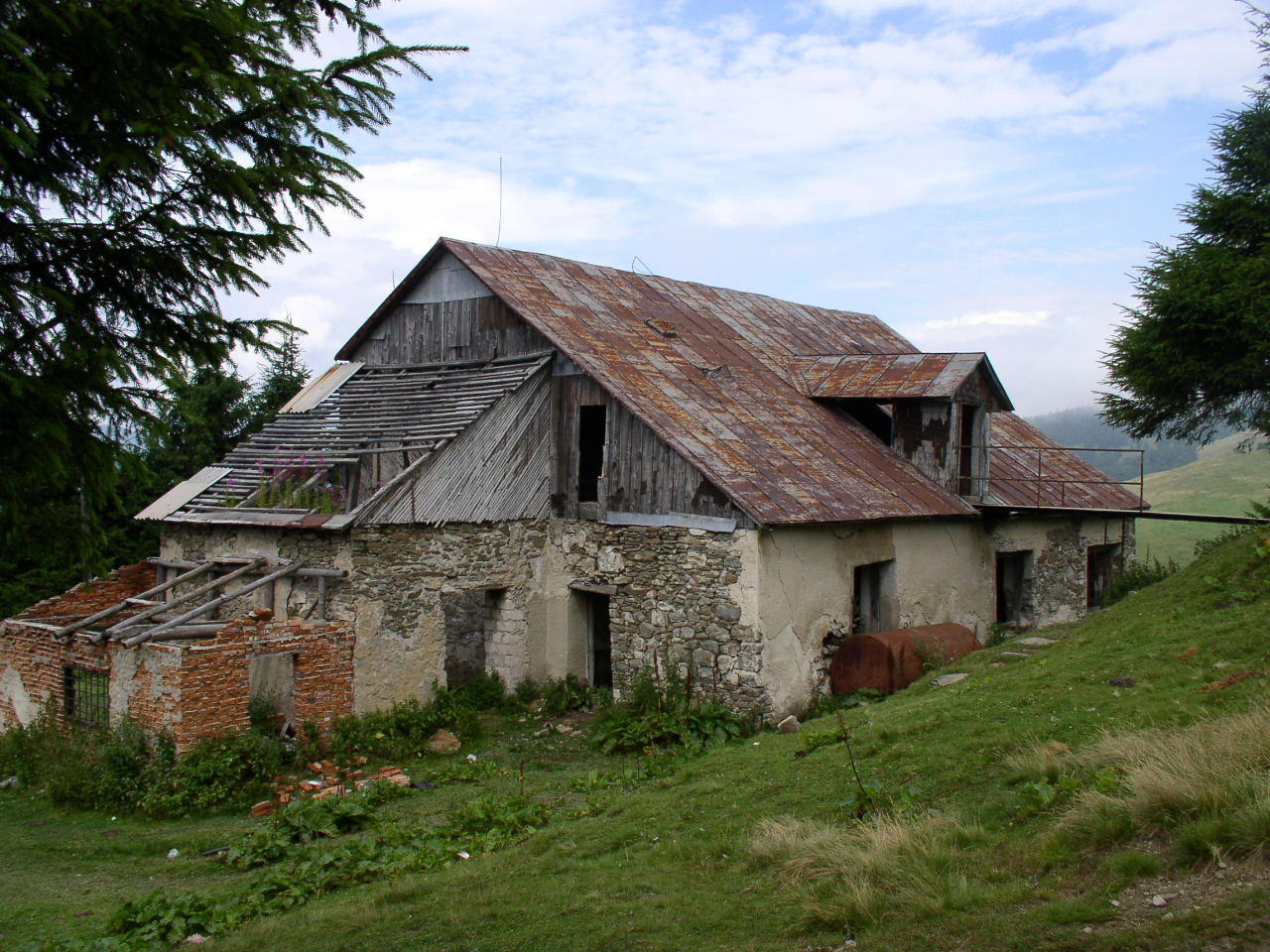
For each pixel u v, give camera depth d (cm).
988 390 1847
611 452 1600
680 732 1357
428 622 1516
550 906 698
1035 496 1958
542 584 1678
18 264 553
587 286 1966
